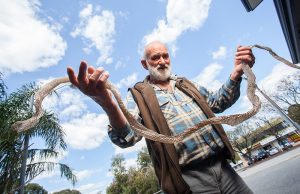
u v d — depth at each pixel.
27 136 6.85
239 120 1.22
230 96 2.01
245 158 48.09
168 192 1.59
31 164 6.95
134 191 38.03
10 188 6.29
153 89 1.90
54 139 7.30
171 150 1.64
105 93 1.24
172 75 2.21
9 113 6.61
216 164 1.76
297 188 6.21
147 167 40.22
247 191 1.77
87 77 1.13
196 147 1.73
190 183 1.68
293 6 3.32
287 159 17.56
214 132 1.83
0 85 6.95
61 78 1.29
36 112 1.22
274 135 45.09
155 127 1.72
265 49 1.83
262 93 2.93
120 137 1.55
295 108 24.77
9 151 6.49
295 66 1.86
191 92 2.01
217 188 1.68
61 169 7.38
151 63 2.15
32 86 7.10
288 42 4.48
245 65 1.65
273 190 7.23
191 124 1.82
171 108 1.88
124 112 1.35
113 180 42.50
